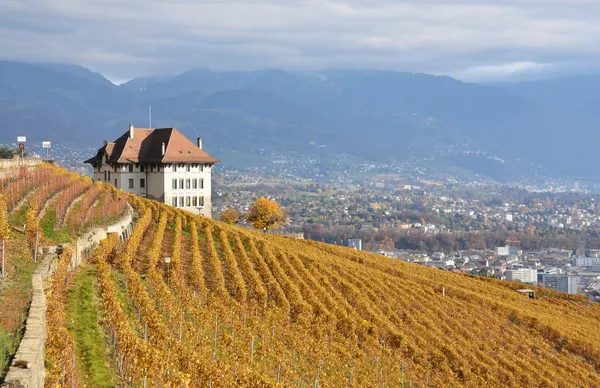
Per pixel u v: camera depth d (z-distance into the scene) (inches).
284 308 2829.7
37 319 1384.1
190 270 2984.7
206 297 2667.3
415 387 2593.5
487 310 3806.6
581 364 3297.2
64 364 1437.0
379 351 2672.2
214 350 2114.9
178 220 3865.7
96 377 1579.7
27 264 2011.6
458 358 2824.8
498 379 2785.4
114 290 2144.4
